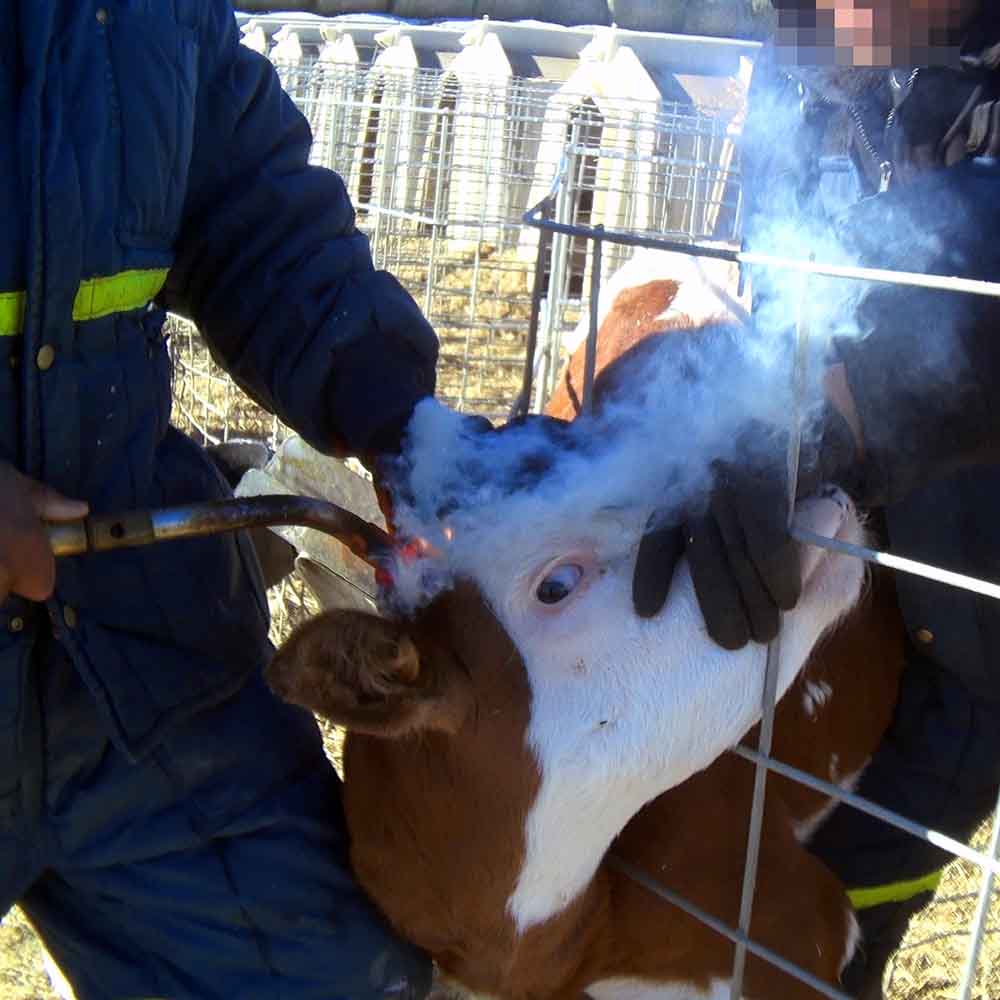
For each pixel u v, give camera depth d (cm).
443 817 175
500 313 653
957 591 203
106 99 161
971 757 217
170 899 184
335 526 170
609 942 198
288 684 148
